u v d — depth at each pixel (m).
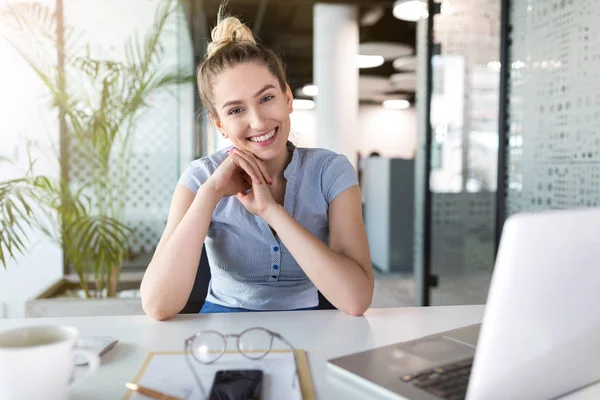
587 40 2.15
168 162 3.77
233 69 1.17
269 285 1.26
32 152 2.95
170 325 0.94
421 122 3.35
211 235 1.27
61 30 2.93
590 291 0.56
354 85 5.80
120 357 0.77
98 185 3.05
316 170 1.30
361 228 1.23
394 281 4.60
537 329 0.54
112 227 2.60
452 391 0.61
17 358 0.54
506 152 2.86
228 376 0.67
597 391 0.65
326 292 1.03
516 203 2.77
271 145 1.22
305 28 7.17
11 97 2.90
